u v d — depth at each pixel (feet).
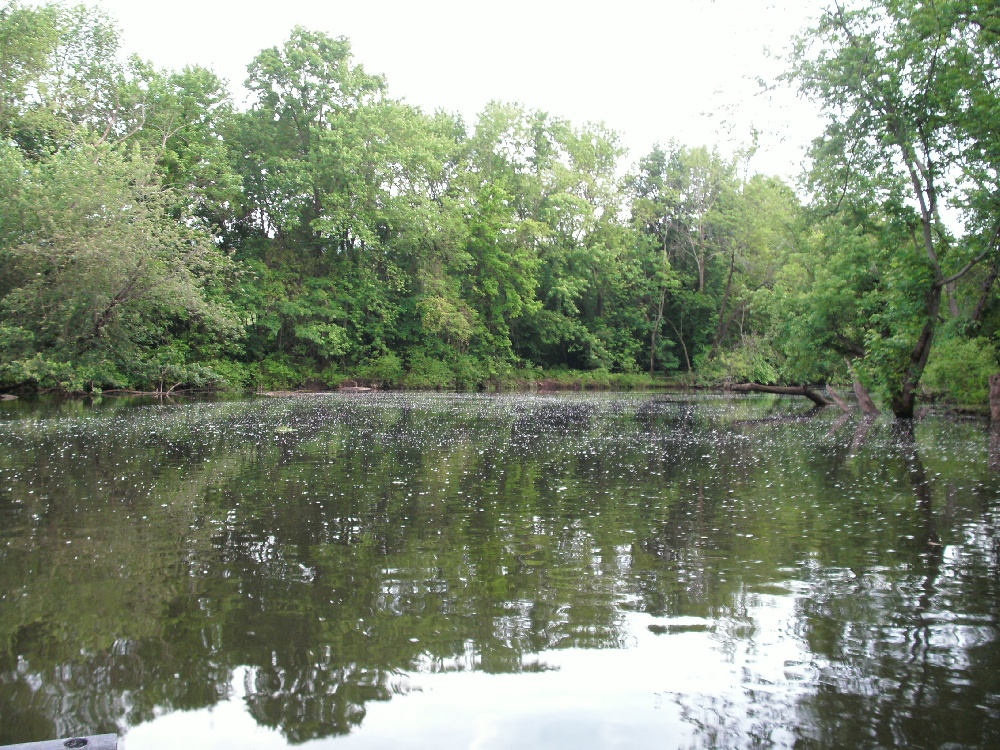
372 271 142.51
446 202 144.05
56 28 99.45
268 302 122.21
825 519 24.82
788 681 12.35
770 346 126.00
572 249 171.94
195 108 119.75
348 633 14.24
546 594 16.67
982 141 49.47
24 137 97.19
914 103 52.37
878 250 66.80
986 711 11.34
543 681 12.34
